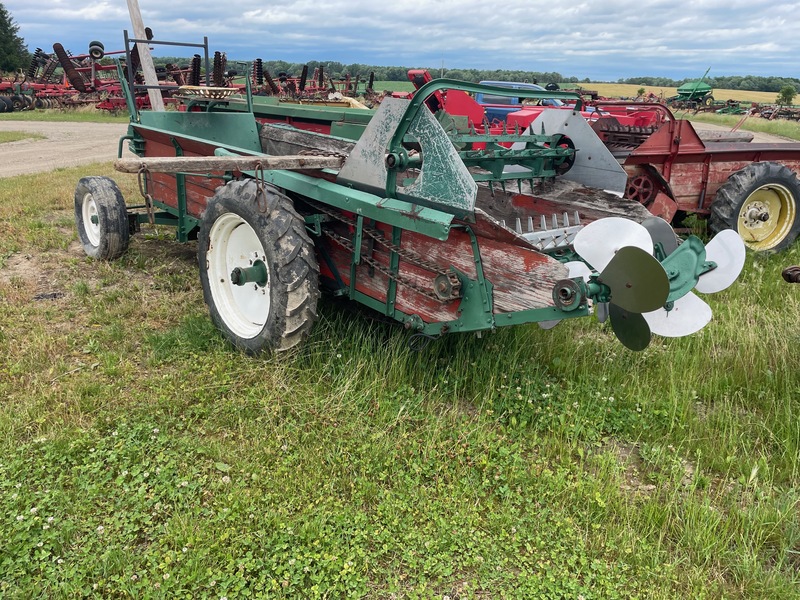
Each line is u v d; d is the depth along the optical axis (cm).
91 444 324
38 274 591
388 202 361
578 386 404
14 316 484
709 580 264
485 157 461
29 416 346
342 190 391
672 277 346
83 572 246
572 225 481
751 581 261
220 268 450
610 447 360
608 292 310
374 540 271
